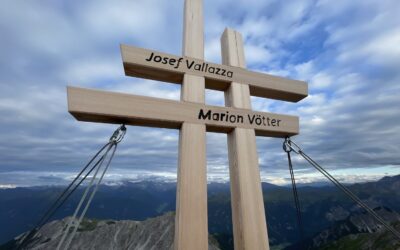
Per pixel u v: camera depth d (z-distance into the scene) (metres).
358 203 5.56
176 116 5.00
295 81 6.80
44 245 113.19
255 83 6.25
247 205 5.18
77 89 4.40
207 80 5.84
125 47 5.11
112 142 4.66
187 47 5.73
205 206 4.70
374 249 125.69
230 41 6.42
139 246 110.69
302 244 5.75
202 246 4.46
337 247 154.50
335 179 5.68
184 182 4.70
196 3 6.23
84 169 4.36
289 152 6.33
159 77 5.60
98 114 4.43
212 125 5.32
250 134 5.68
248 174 5.40
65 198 4.29
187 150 4.90
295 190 6.19
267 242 5.11
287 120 6.20
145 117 4.72
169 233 109.81
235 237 5.24
